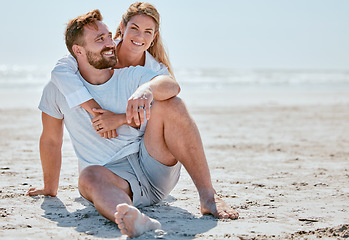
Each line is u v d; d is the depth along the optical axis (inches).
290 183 147.2
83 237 89.3
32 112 389.7
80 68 111.3
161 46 140.1
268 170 170.1
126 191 105.2
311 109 454.0
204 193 109.2
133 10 131.0
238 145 237.0
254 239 89.6
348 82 1110.4
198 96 611.8
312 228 97.3
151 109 107.4
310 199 125.0
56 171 122.9
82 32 106.7
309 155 207.6
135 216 88.4
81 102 107.2
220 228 96.5
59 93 111.0
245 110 436.8
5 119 338.6
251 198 125.9
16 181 144.2
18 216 104.0
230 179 152.7
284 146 235.0
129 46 130.9
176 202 121.3
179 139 107.3
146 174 111.0
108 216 96.5
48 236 89.7
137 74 112.9
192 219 103.9
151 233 90.3
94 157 110.0
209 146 232.5
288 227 98.0
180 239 88.7
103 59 107.3
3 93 600.4
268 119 367.9
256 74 1350.9
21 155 196.1
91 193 98.8
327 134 285.9
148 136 108.7
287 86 944.3
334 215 108.3
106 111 107.3
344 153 214.1
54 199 121.1
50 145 119.8
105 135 107.3
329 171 169.0
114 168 107.3
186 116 107.0
